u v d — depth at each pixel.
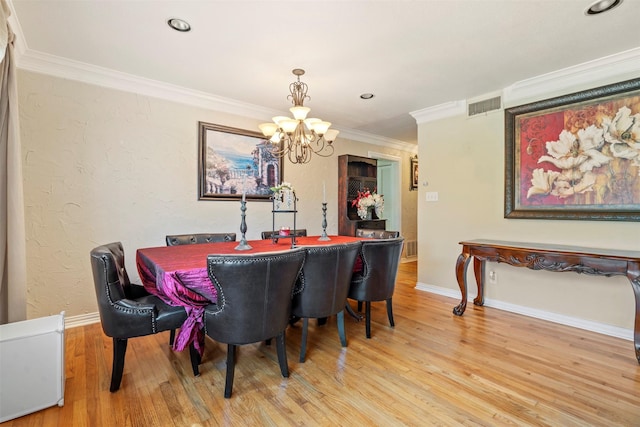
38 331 1.64
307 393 1.82
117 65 2.77
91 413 1.63
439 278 3.99
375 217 5.45
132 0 1.87
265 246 2.70
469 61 2.67
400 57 2.59
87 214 2.89
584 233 2.82
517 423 1.56
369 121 4.55
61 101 2.74
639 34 2.24
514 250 2.80
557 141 2.95
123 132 3.06
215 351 2.38
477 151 3.57
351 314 3.05
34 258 2.65
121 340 1.82
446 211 3.88
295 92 3.14
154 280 2.32
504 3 1.89
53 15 2.02
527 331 2.73
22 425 1.53
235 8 1.94
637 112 2.52
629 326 2.59
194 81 3.11
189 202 3.48
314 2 1.88
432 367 2.12
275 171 4.21
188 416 1.62
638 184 2.52
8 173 1.95
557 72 2.87
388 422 1.58
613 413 1.64
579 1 1.87
